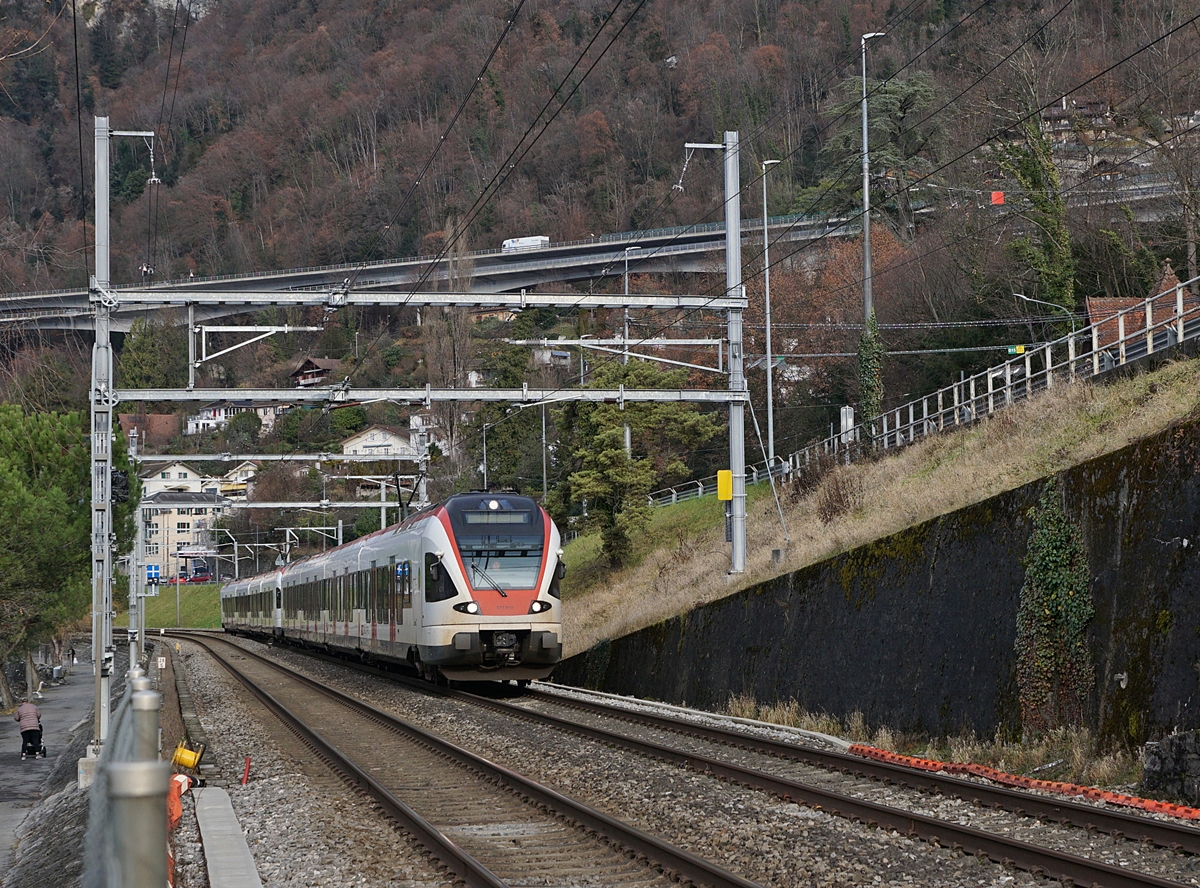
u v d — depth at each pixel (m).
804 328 85.25
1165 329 41.12
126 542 72.19
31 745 46.47
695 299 39.09
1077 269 70.75
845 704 29.31
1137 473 21.66
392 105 182.75
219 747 29.08
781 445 85.19
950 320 75.62
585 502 75.81
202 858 16.19
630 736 25.73
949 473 39.00
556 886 13.87
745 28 180.25
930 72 100.81
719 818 17.52
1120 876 12.57
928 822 15.64
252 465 152.25
